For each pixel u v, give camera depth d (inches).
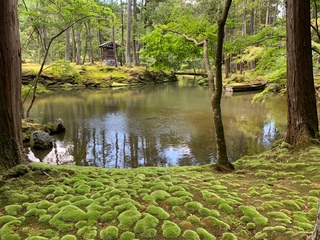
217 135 182.9
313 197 122.1
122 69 1084.5
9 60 148.8
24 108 550.9
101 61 1320.1
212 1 581.6
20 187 129.8
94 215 104.0
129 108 552.7
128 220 99.9
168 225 97.5
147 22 1154.7
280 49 282.0
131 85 1005.8
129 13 1100.5
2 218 101.7
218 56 170.1
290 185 141.4
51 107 564.7
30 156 280.7
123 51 1280.8
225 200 118.1
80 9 330.0
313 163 168.7
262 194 129.1
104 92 813.9
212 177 159.0
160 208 109.9
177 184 140.3
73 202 116.0
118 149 302.2
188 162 261.1
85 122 429.1
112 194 124.3
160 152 290.2
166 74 1178.0
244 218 103.8
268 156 202.7
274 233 91.3
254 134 353.1
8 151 147.0
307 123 205.6
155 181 146.0
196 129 381.7
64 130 379.9
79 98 690.2
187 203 114.4
